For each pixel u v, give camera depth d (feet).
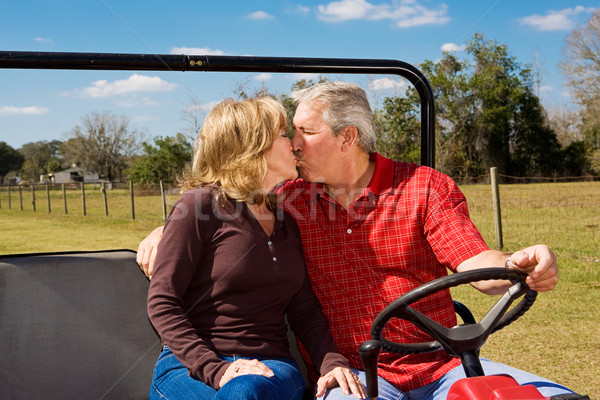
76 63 4.84
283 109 5.04
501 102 97.86
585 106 103.24
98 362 4.81
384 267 5.06
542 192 52.80
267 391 3.94
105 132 168.04
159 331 4.40
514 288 3.98
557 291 13.61
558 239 21.77
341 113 5.11
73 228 35.96
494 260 4.53
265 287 4.70
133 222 39.37
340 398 4.27
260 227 4.80
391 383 4.83
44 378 4.62
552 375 8.20
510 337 10.08
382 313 3.93
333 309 5.20
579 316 11.39
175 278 4.51
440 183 5.10
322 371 4.62
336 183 5.32
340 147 5.18
